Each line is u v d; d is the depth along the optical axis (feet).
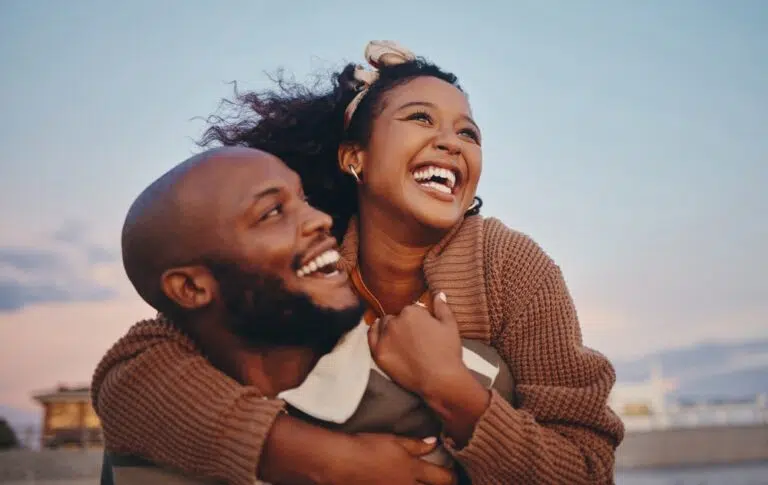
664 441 44.01
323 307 5.18
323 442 4.96
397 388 5.45
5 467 37.73
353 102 7.04
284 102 7.93
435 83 6.79
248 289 5.08
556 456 5.27
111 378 5.46
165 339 5.48
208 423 4.96
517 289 6.16
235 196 5.08
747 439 46.52
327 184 7.63
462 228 6.72
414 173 6.55
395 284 6.84
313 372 5.48
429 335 5.37
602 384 5.72
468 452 5.09
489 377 5.74
